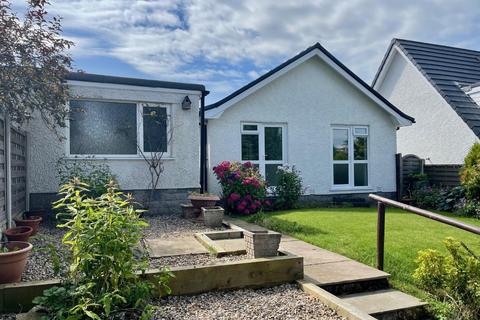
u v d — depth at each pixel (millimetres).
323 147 12000
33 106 5961
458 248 4574
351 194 12336
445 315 3926
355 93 12500
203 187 10102
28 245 3924
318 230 7082
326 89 12055
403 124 12945
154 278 3686
